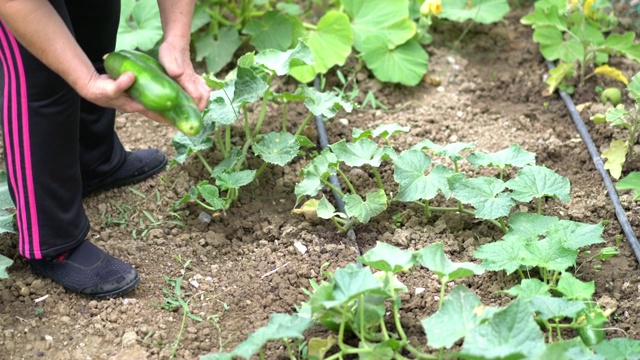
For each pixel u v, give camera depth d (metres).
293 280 3.21
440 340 2.82
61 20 2.81
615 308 3.11
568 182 3.25
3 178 3.34
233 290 3.21
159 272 3.26
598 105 3.77
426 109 3.81
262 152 3.40
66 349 3.06
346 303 2.85
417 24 4.02
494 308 2.89
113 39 3.26
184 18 3.03
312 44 3.86
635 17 4.14
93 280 3.16
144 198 3.47
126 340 3.07
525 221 3.23
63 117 2.98
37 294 3.19
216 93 3.46
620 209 3.39
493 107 3.83
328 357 2.96
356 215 3.29
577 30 3.91
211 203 3.34
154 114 2.88
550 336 2.99
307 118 3.53
